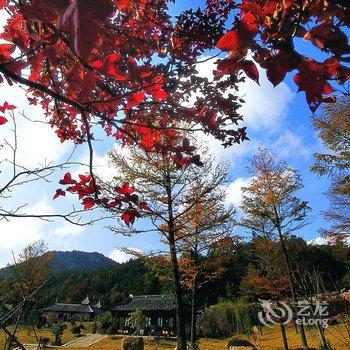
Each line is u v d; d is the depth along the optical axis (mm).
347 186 12070
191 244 11977
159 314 42125
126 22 3033
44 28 1458
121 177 9492
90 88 1476
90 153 2154
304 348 13570
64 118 3641
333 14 1041
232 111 2812
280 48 1029
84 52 663
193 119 2770
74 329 38375
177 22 3307
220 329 34031
